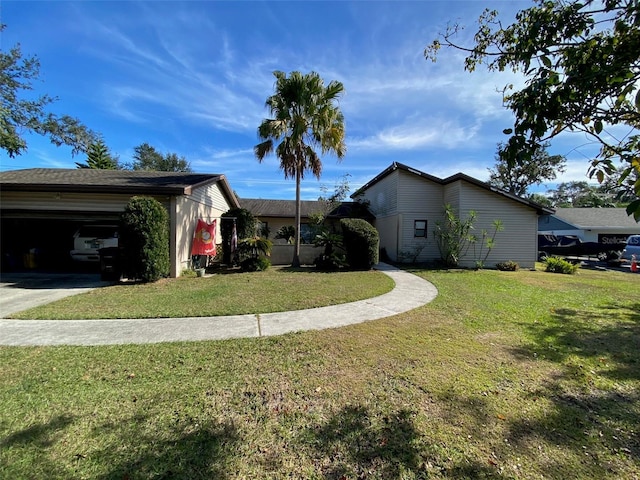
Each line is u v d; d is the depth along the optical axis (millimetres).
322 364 3291
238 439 2074
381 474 1792
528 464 1885
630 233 20844
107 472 1749
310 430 2189
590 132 1789
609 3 1649
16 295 6504
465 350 3709
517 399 2645
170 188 8555
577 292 7449
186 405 2473
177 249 8984
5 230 11148
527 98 1780
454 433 2176
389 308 5719
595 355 3598
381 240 16812
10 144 11312
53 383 2793
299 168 11703
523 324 4777
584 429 2250
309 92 11102
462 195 12984
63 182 8953
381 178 16562
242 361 3340
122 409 2396
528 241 13180
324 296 6621
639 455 1980
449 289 7676
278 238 17688
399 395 2678
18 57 11203
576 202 41125
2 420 2227
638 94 1514
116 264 8156
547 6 1856
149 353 3521
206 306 5656
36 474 1722
